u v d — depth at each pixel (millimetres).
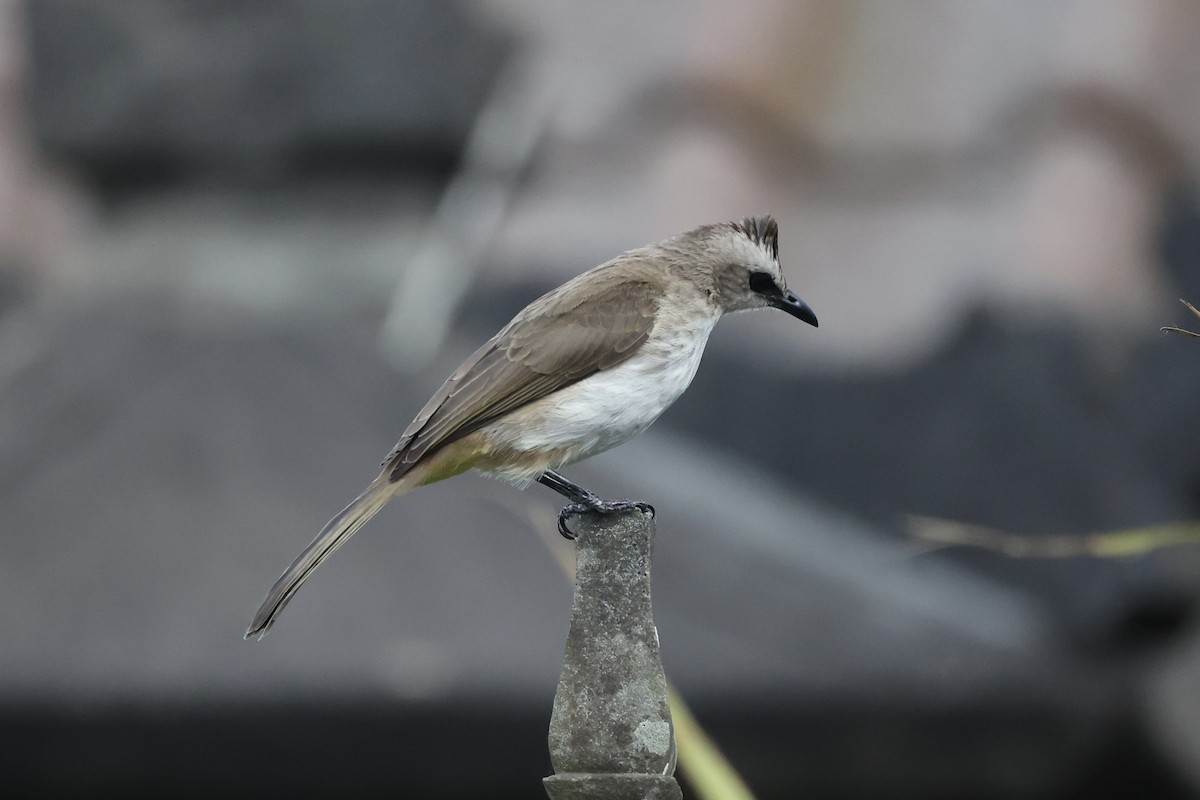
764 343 13406
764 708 10250
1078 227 13664
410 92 14734
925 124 14125
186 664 10008
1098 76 14398
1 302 14195
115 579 10484
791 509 12297
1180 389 13039
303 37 15000
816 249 13609
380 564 10703
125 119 14938
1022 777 10781
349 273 13906
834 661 10406
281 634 10148
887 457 12570
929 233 13688
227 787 10375
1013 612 11445
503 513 11195
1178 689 10742
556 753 5742
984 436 12547
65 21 15188
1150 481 12516
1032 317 13055
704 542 11250
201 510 10891
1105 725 10805
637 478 11844
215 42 15117
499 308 13320
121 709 9984
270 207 14781
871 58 14312
